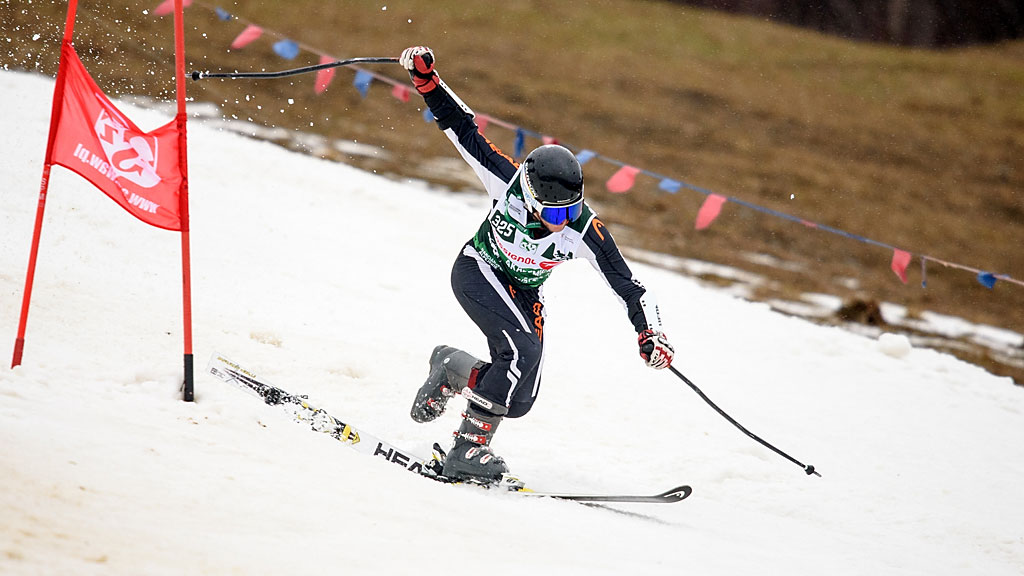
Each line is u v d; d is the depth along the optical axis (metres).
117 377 14.17
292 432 13.69
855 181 61.47
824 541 15.65
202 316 19.47
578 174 14.08
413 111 58.31
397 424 17.03
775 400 24.22
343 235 30.17
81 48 49.72
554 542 11.76
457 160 51.78
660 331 14.50
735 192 56.41
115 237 23.00
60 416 11.60
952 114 74.19
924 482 20.08
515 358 14.75
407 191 38.62
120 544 8.27
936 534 17.03
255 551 8.88
